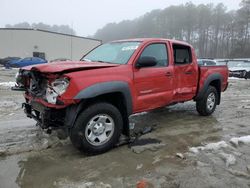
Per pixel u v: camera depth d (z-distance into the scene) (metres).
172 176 3.70
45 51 47.09
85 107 4.26
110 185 3.47
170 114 7.10
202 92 6.54
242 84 16.89
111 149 4.57
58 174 3.76
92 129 4.27
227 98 10.32
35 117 4.62
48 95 4.14
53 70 4.00
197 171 3.83
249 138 5.08
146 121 6.39
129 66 4.73
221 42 84.00
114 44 5.61
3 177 3.66
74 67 4.11
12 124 5.91
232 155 4.31
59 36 48.03
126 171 3.85
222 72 7.20
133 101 4.76
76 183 3.53
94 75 4.22
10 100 9.01
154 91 5.17
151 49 5.22
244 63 23.66
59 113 4.22
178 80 5.76
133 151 4.50
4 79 18.11
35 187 3.44
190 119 6.65
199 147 4.66
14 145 4.68
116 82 4.41
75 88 3.96
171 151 4.54
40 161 4.14
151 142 4.89
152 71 5.09
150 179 3.62
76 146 4.19
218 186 3.45
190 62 6.17
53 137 5.02
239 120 6.67
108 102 4.54
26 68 4.68
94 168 3.93
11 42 44.88
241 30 75.56
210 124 6.23
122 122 4.63
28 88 4.85
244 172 3.80
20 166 3.98
